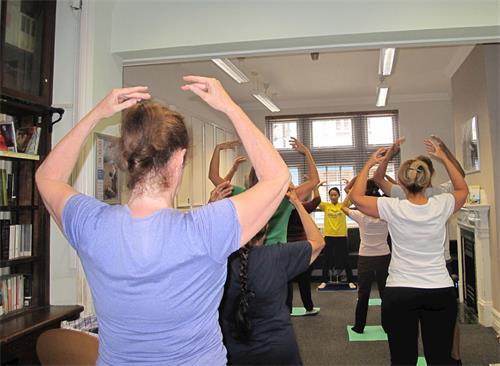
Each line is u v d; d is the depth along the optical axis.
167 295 0.70
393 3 2.21
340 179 6.73
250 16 2.32
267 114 6.95
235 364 1.29
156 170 0.78
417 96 6.48
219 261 0.74
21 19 2.12
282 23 2.29
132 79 3.47
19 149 2.04
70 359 1.45
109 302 0.71
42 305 2.14
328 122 6.85
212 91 0.80
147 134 0.78
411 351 1.85
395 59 3.68
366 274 3.33
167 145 0.78
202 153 5.14
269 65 4.90
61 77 2.30
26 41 2.15
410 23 2.19
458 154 4.58
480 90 3.73
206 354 0.75
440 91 6.29
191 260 0.71
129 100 0.88
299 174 6.85
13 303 2.03
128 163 0.78
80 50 2.26
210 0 2.37
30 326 1.83
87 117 0.88
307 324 3.81
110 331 0.72
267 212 0.77
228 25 2.34
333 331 3.58
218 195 1.52
